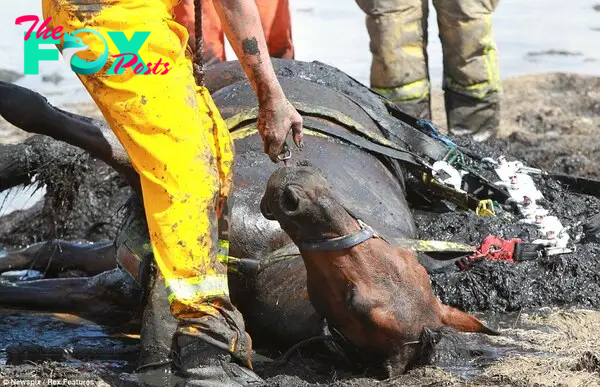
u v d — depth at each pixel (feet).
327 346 44.52
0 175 55.31
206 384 39.09
